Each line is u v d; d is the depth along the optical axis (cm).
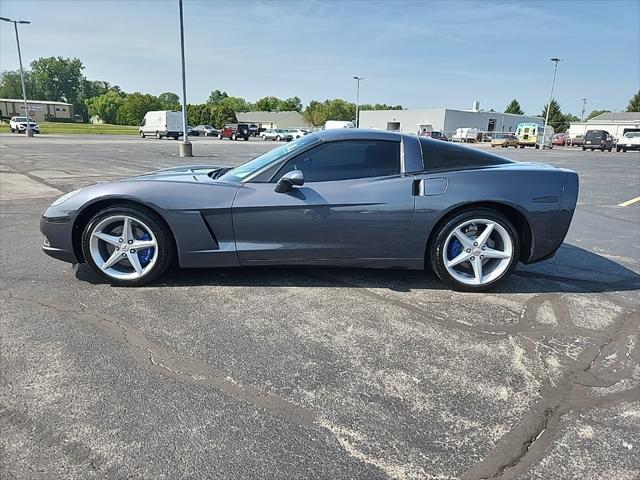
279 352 260
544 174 346
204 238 336
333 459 180
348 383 232
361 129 356
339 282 369
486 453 185
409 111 6359
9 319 293
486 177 339
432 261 349
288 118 9438
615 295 356
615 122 6350
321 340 275
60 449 181
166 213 331
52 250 346
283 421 202
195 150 2405
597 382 236
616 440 193
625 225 642
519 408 214
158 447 184
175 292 342
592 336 286
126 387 224
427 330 290
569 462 180
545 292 359
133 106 9912
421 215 335
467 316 312
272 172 341
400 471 175
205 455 180
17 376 230
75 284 355
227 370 241
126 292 341
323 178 338
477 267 349
